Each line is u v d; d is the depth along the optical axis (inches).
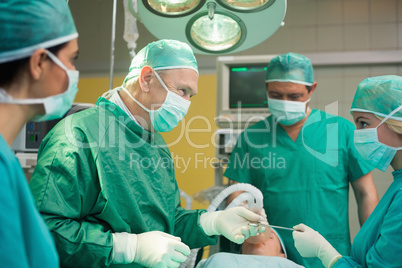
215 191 83.7
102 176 47.4
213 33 65.3
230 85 95.7
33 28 32.4
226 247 78.0
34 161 69.4
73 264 43.1
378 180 94.0
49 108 34.4
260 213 70.3
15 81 32.5
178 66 53.4
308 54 152.9
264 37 64.7
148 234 46.7
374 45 151.1
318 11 154.1
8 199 28.1
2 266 27.1
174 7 60.4
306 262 74.4
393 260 41.3
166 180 57.1
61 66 34.4
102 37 153.9
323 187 77.5
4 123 32.5
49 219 42.4
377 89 48.1
